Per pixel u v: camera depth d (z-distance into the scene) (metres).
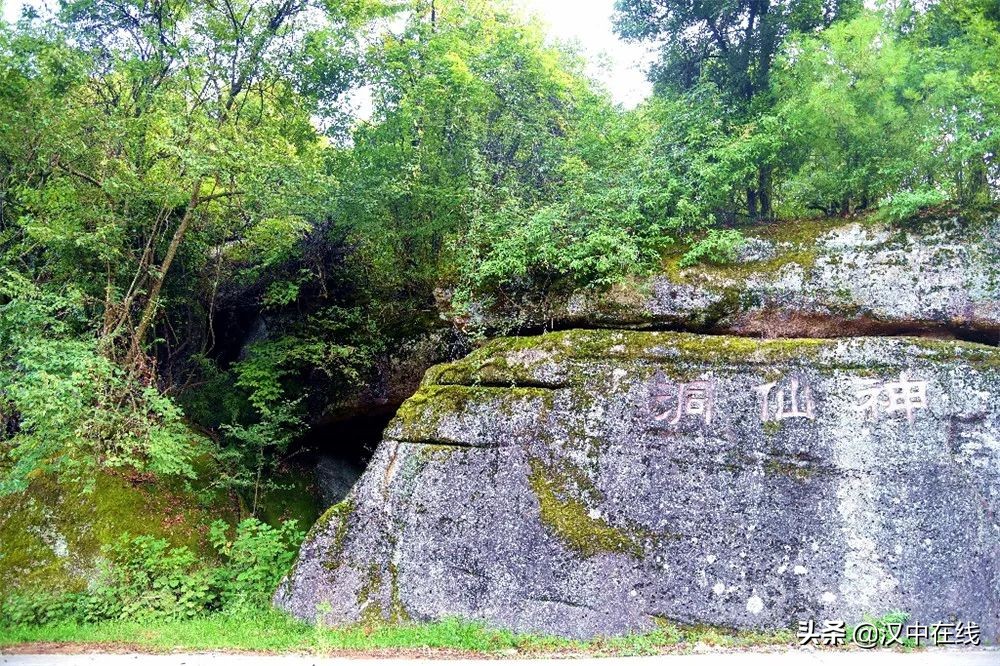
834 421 8.24
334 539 9.28
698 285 9.83
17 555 10.16
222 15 14.28
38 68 11.95
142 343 12.73
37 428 9.84
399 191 12.27
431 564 8.73
